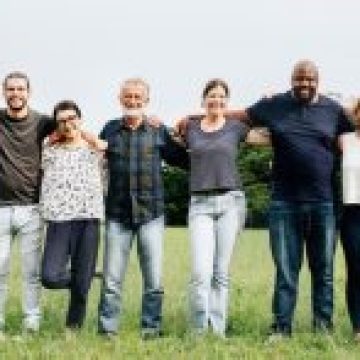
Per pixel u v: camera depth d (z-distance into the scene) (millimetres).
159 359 10781
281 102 12258
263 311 15031
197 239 12203
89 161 12250
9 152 12148
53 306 15289
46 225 12422
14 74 12023
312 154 12031
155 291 12406
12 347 11281
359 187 12070
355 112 12094
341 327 13047
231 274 22234
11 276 20547
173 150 12531
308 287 19062
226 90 12352
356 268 12305
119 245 12406
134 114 12281
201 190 12195
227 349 11297
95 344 11539
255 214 80375
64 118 12141
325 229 12156
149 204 12297
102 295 12461
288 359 10906
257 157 79875
